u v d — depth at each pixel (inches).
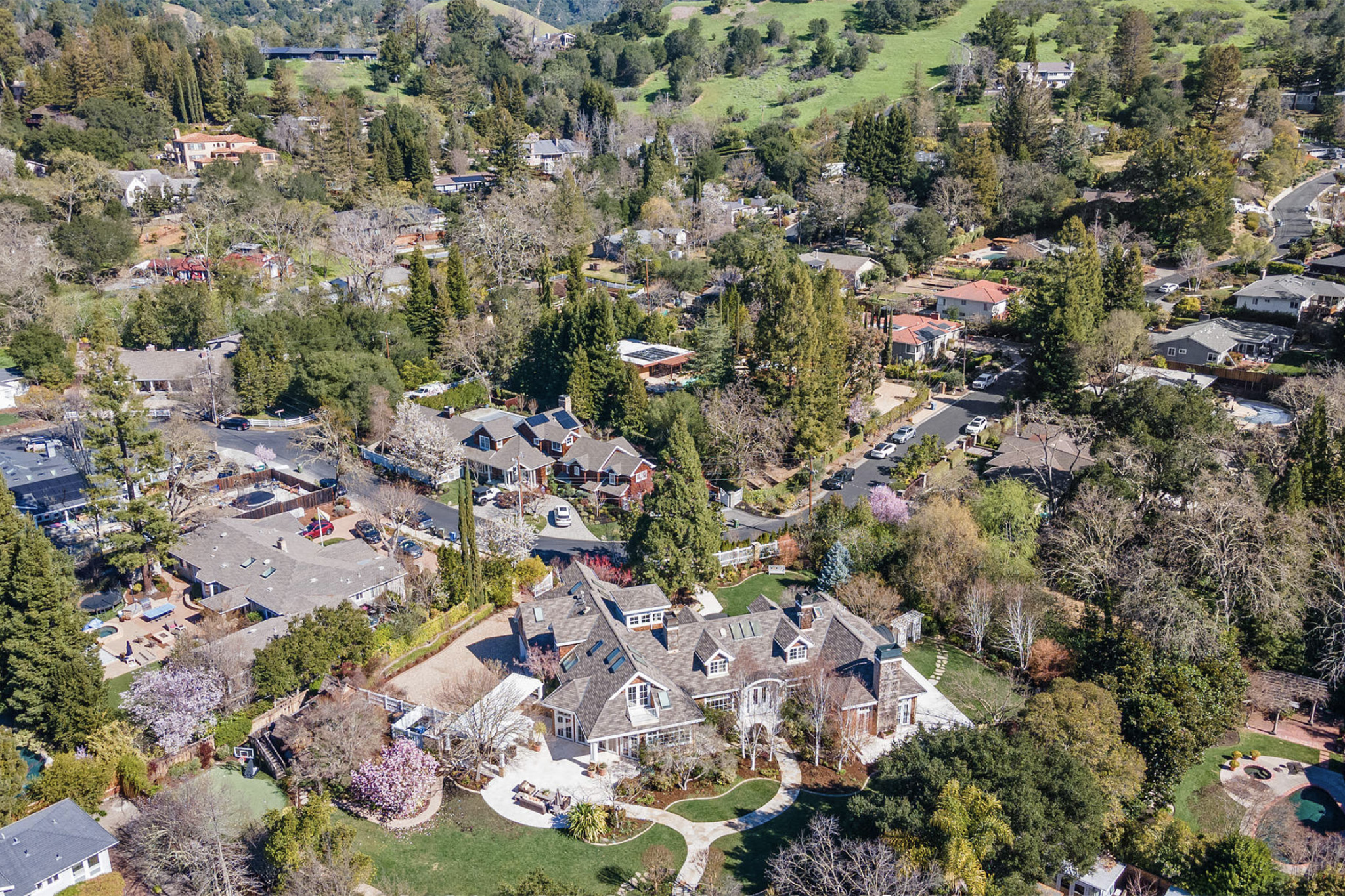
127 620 3213.6
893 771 2151.8
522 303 5418.3
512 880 2119.8
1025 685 2800.2
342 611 2839.6
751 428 4141.2
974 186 7130.9
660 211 7460.6
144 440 3316.9
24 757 2586.1
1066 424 4060.0
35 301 5364.2
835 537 3393.2
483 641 3051.2
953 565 3105.3
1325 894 1899.6
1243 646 2906.0
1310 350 5054.1
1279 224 6811.0
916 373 5255.9
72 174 6796.3
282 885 2055.9
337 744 2364.7
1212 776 2539.4
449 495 4153.5
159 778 2437.3
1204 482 3275.1
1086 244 5034.5
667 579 3171.8
